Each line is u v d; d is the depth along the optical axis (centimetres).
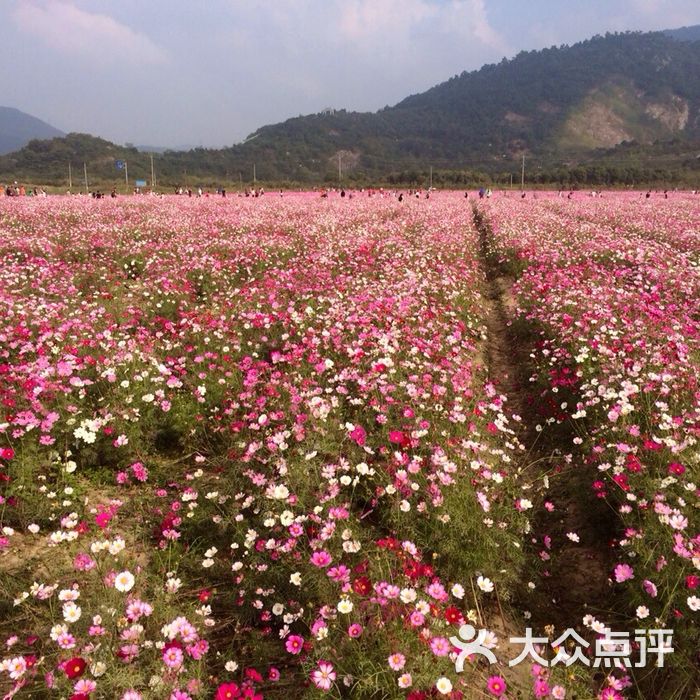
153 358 595
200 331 701
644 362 555
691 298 912
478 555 335
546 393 594
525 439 543
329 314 755
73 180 9912
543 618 323
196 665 259
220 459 453
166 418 498
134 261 1200
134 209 2477
